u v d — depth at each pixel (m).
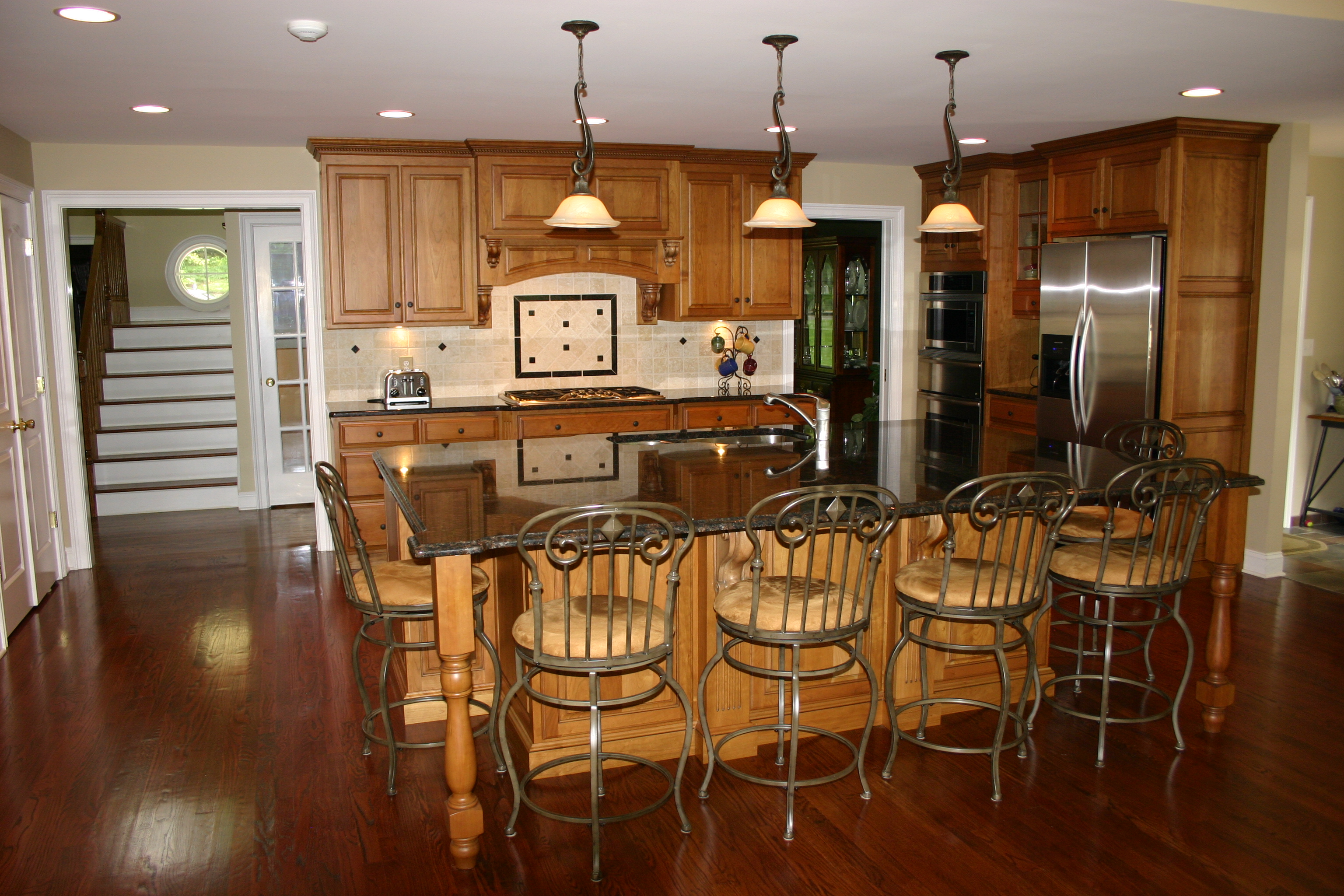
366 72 3.60
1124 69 3.66
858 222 9.02
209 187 5.39
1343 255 6.11
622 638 2.52
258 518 6.70
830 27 3.04
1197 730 3.32
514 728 3.20
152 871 2.51
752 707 3.15
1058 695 3.61
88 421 7.08
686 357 6.36
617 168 5.52
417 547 2.43
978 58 3.47
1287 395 5.02
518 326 5.97
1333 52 3.42
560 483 3.19
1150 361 4.81
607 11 2.85
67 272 5.31
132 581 5.20
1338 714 3.45
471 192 5.40
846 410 8.56
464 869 2.53
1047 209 5.68
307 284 5.58
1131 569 2.98
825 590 2.60
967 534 3.30
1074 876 2.48
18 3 2.72
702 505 2.84
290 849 2.62
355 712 3.49
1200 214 4.77
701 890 2.43
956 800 2.86
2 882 2.46
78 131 4.82
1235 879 2.47
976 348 6.11
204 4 2.74
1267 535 5.14
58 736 3.30
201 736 3.30
